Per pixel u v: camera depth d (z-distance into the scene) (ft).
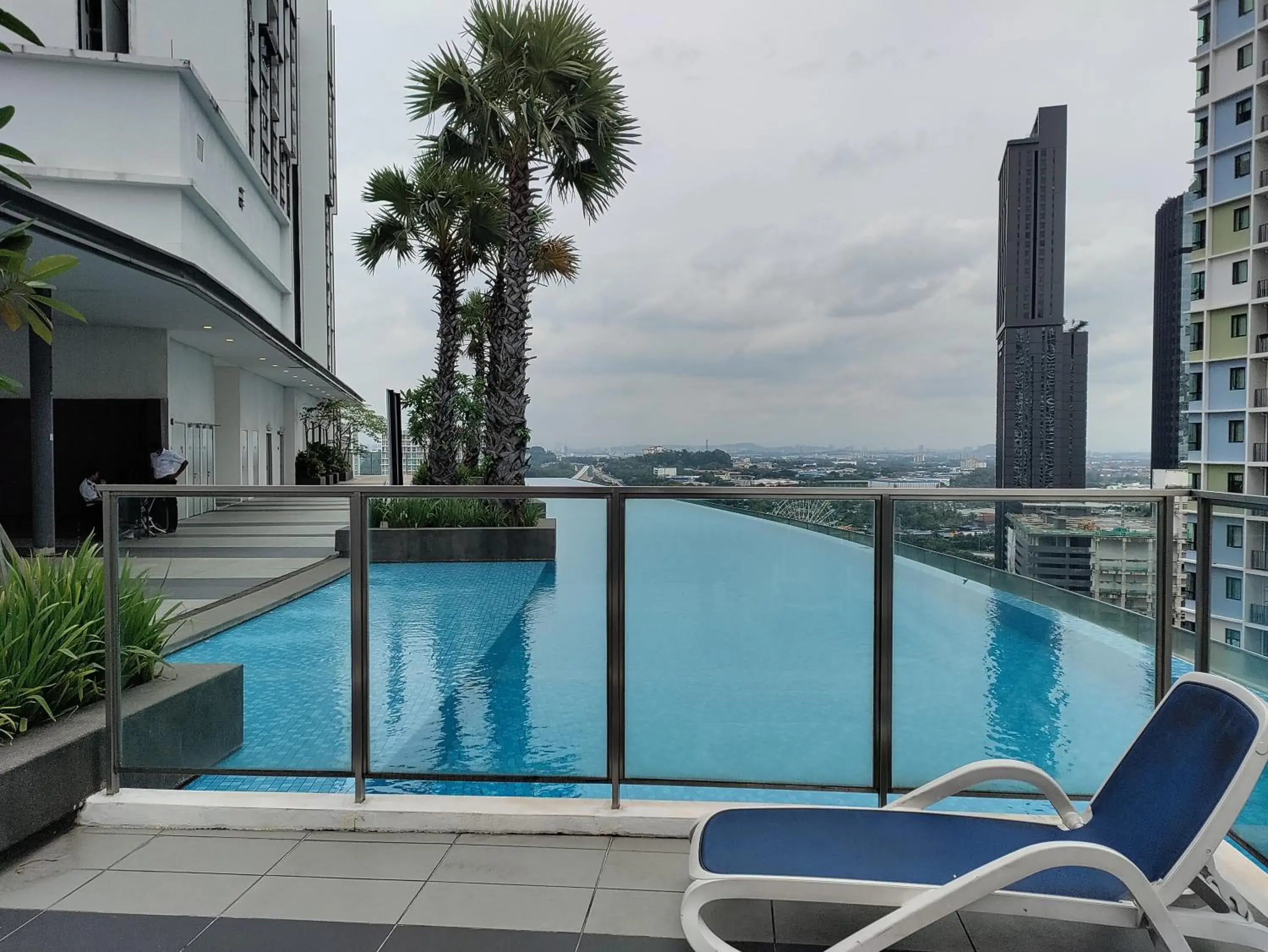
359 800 9.12
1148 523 8.66
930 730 8.95
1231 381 187.32
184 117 51.08
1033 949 6.64
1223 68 187.21
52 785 8.69
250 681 9.45
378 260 55.77
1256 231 180.34
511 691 9.18
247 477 73.15
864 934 5.56
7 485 49.14
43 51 47.60
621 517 9.07
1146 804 6.52
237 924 6.97
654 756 9.10
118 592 9.40
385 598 9.23
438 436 57.47
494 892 7.51
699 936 5.93
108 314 44.27
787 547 8.95
